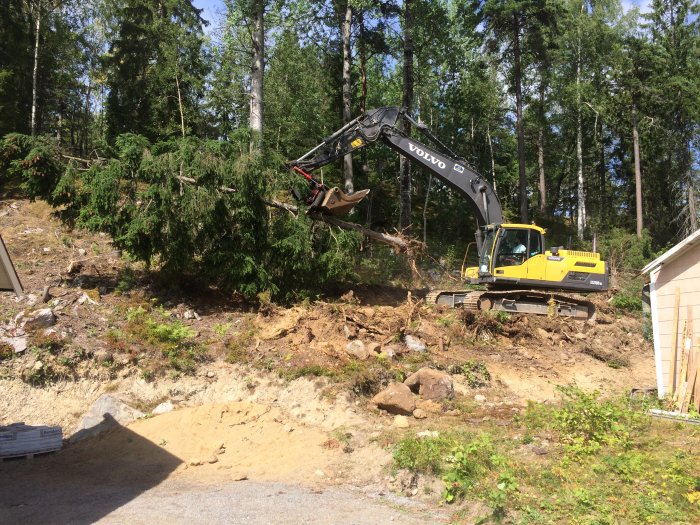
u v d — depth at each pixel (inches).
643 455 286.5
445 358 475.8
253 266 518.0
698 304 408.5
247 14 741.3
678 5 1435.8
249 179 521.3
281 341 458.9
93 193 493.0
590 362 548.7
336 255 557.6
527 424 353.7
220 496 277.6
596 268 605.0
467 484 266.2
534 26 1136.2
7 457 340.8
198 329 476.7
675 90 1300.4
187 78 988.6
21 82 1026.1
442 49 1157.1
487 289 642.2
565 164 1720.0
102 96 1352.1
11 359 404.8
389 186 1315.2
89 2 1157.1
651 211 1520.7
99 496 278.1
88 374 410.9
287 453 341.4
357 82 1197.1
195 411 384.5
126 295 510.9
